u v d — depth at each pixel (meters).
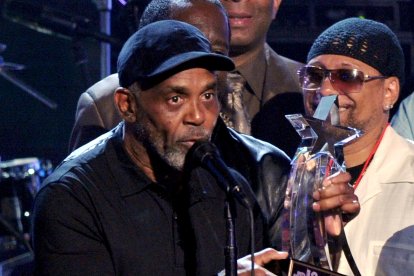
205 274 8.66
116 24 16.17
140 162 8.75
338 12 16.42
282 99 12.17
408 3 16.28
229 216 8.07
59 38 17.94
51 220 8.61
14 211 18.44
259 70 12.20
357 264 9.46
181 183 8.67
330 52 10.18
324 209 8.97
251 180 9.47
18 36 18.00
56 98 18.14
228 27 10.30
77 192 8.64
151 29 8.57
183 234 8.69
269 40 16.48
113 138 8.95
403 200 9.70
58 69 18.00
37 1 16.69
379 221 9.64
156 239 8.61
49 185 8.72
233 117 10.74
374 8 16.36
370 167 9.91
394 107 15.55
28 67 18.06
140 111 8.47
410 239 9.48
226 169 8.09
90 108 11.47
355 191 9.83
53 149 18.66
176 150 8.35
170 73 8.25
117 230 8.57
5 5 14.69
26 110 18.41
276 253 8.59
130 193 8.65
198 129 8.33
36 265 8.73
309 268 8.44
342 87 10.09
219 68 8.38
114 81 11.62
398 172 9.88
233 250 8.02
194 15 10.09
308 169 9.02
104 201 8.62
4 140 18.61
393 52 10.24
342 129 9.17
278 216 9.44
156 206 8.70
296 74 12.40
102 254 8.60
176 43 8.40
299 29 16.45
